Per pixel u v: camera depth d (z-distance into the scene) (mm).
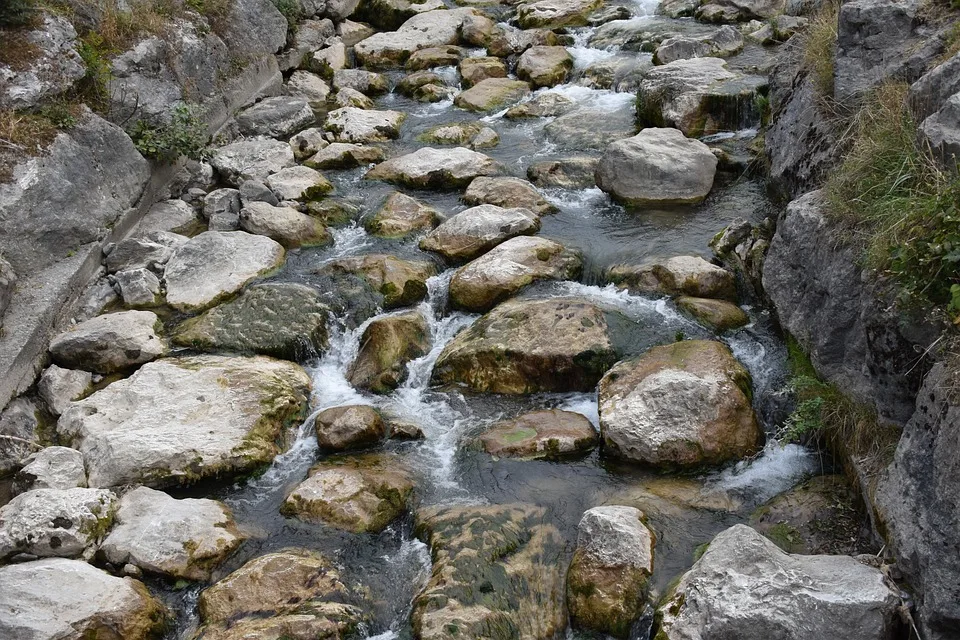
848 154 7355
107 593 5742
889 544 5230
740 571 5137
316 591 5883
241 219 10500
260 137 13047
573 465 6914
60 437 7480
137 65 11281
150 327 8633
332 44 16469
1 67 9469
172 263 9664
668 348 7578
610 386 7344
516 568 5902
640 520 6062
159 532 6297
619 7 16906
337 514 6535
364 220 10758
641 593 5531
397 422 7461
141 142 10867
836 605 4762
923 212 5551
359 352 8414
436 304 9133
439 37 16703
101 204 9836
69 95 10117
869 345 5969
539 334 7977
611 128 12430
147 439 7141
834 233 6777
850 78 8258
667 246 9336
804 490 6250
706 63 12609
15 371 7746
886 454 5816
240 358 8281
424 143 12812
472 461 7039
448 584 5719
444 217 10555
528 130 12922
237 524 6605
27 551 6137
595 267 9227
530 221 9844
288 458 7359
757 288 8430
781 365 7492
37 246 8930
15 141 9070
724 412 6836
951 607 4539
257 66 14172
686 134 11680
